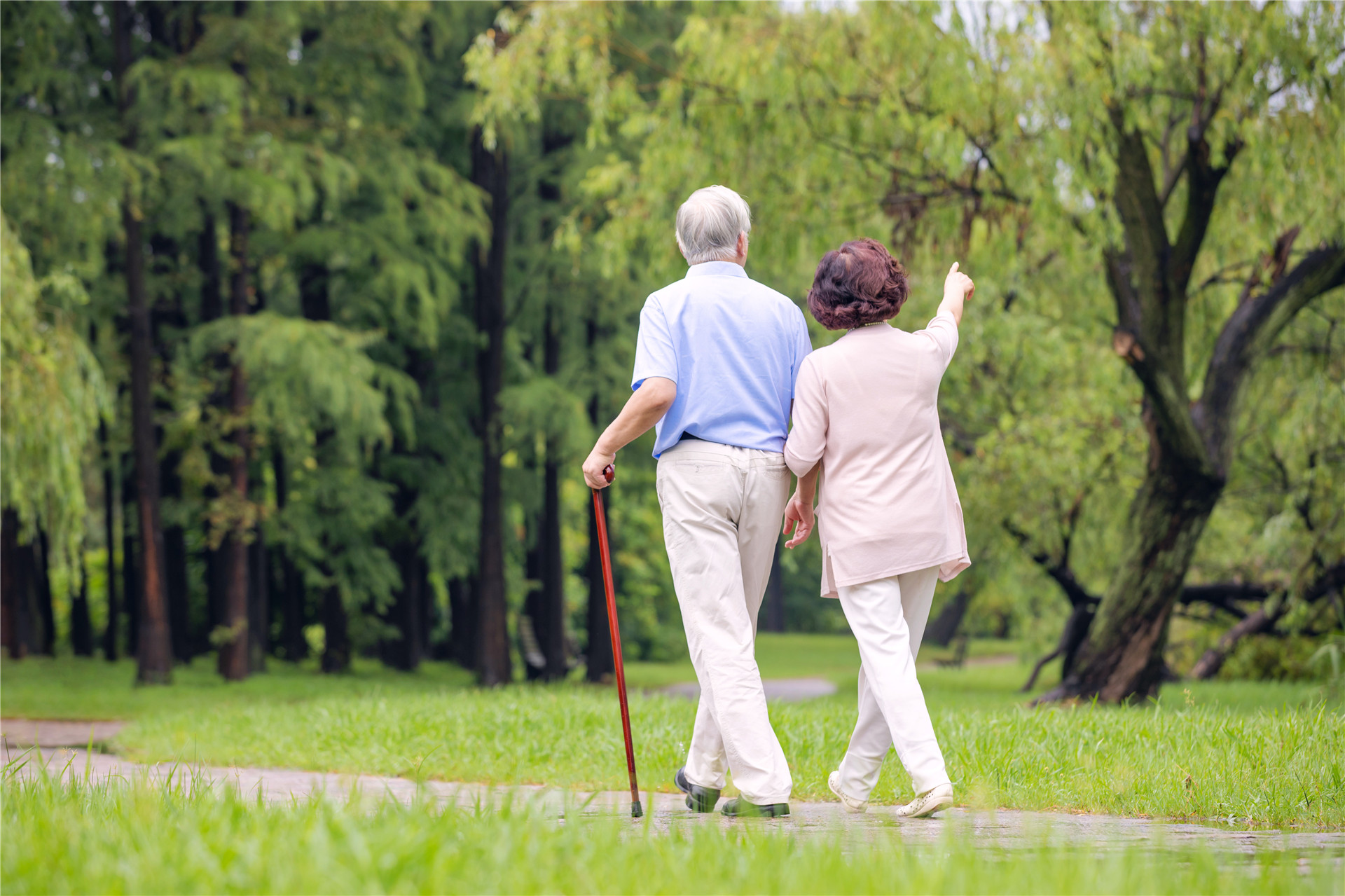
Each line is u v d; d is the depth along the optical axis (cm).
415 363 2628
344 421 2166
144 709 1625
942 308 429
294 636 2770
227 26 2003
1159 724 610
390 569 2553
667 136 1388
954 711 715
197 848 240
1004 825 372
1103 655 1375
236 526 2167
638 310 2511
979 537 1781
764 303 421
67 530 1532
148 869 229
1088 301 1708
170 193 2023
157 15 2178
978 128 1266
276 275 2525
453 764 686
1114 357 1678
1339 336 1497
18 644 2617
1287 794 420
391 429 2456
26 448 1462
